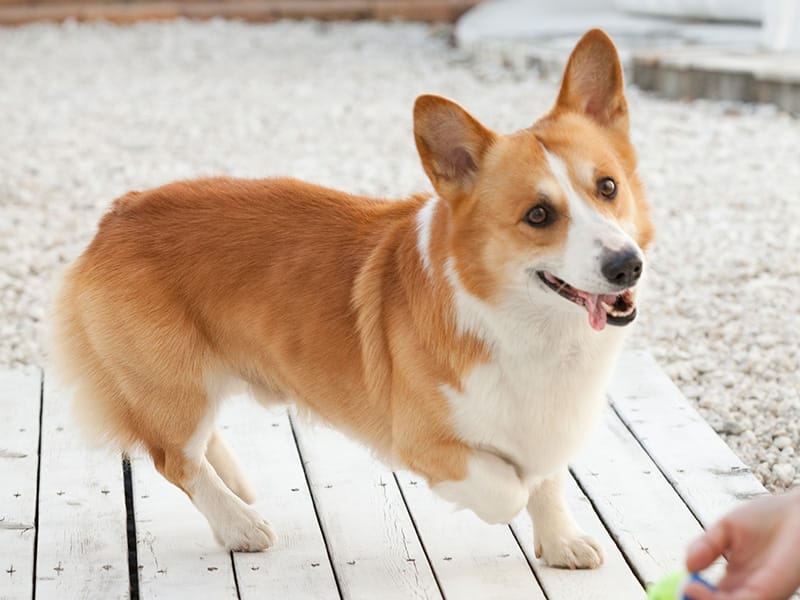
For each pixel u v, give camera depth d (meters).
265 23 14.77
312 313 3.79
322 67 12.41
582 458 4.46
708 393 5.24
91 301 3.96
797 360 5.53
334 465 4.50
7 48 13.32
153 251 3.95
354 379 3.76
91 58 12.89
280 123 10.22
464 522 4.09
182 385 3.91
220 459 4.22
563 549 3.77
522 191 3.38
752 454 4.73
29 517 4.11
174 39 13.80
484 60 12.29
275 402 4.15
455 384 3.50
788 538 2.05
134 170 8.91
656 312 6.15
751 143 8.98
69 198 8.27
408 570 3.80
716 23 12.39
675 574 2.57
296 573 3.79
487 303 3.43
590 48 3.65
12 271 6.87
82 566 3.84
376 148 9.34
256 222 3.96
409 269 3.60
